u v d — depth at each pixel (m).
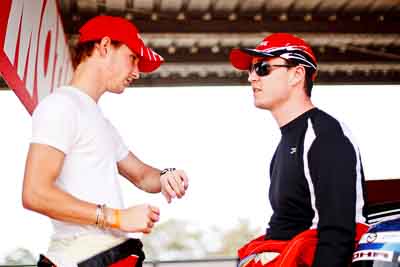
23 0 3.99
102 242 2.13
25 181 2.05
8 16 3.53
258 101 2.54
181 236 16.80
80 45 2.34
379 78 9.52
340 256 2.20
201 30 8.40
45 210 2.04
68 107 2.13
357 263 2.27
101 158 2.20
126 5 7.98
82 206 2.06
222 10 8.29
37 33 4.54
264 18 8.45
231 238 16.83
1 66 3.45
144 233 2.10
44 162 2.05
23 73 4.05
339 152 2.26
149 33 8.33
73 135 2.13
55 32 5.51
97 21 2.33
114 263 2.12
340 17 8.54
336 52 9.12
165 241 16.75
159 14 8.25
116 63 2.32
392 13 8.50
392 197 3.62
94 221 2.07
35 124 2.10
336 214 2.21
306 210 2.34
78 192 2.14
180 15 8.30
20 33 3.91
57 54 5.68
